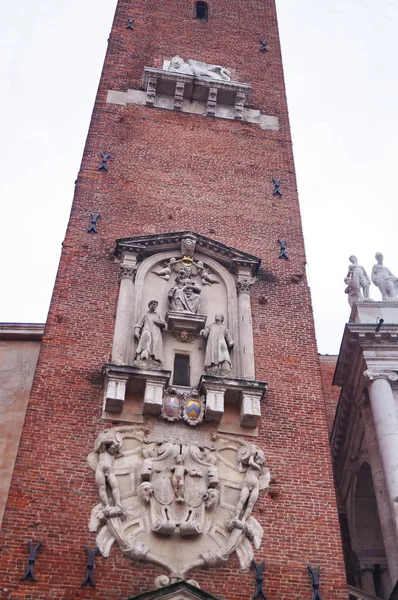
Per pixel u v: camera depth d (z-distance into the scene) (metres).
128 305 21.70
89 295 21.97
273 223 25.83
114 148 27.03
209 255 23.75
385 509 21.56
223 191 26.55
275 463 19.20
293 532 18.02
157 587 16.48
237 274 23.41
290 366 21.52
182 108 29.47
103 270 22.77
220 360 20.69
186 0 35.03
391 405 22.25
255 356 21.55
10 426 21.53
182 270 22.92
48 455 18.17
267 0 36.34
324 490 18.89
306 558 17.62
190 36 32.94
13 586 15.99
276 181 27.36
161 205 25.47
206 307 22.53
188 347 21.23
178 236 23.59
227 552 17.30
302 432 20.02
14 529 16.83
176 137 28.17
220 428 19.56
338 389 32.66
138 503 17.80
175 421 19.38
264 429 19.84
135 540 17.14
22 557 16.44
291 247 25.11
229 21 34.41
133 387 19.73
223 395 19.73
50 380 19.72
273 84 31.66
